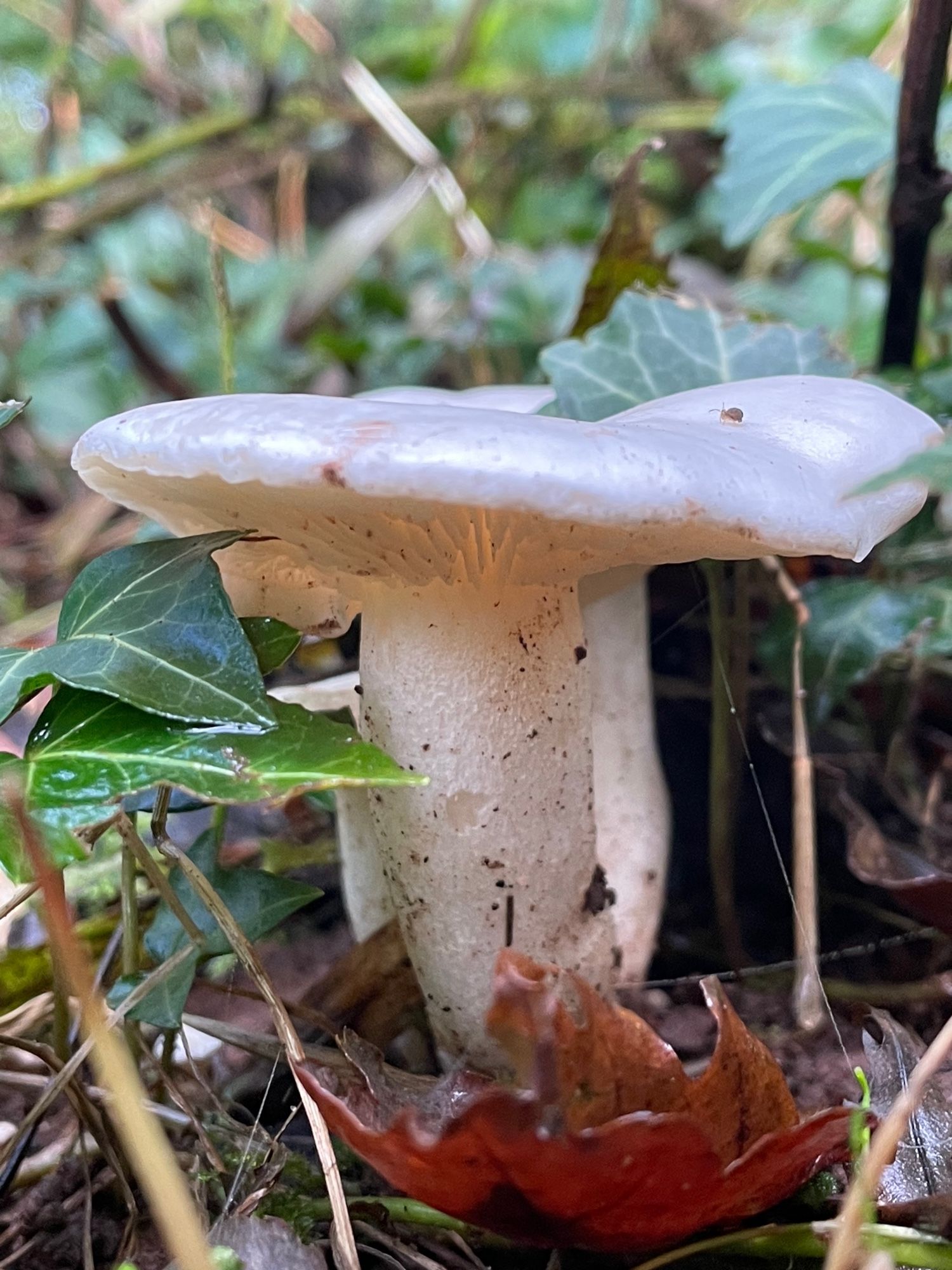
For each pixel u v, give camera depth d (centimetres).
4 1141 12
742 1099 9
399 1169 8
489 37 33
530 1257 10
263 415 8
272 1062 12
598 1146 7
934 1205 9
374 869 13
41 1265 10
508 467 8
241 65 34
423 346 27
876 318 25
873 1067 10
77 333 31
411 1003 13
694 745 18
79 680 9
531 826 11
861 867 13
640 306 16
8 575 28
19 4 32
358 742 9
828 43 29
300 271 33
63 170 33
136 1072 11
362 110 30
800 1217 10
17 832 8
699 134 33
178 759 9
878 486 8
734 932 15
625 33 36
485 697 11
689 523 8
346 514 9
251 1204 10
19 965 13
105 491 11
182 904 11
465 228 28
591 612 14
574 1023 8
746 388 12
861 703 17
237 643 9
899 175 15
